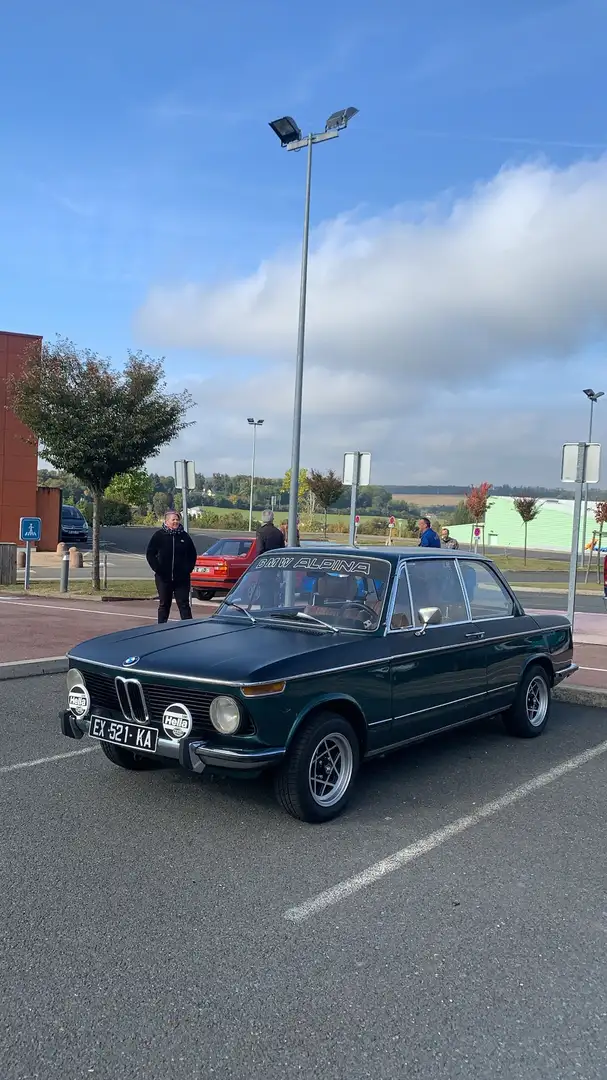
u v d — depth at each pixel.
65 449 16.70
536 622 7.09
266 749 4.48
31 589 18.02
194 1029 2.86
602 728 7.44
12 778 5.59
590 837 4.76
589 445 10.98
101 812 4.98
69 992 3.07
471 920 3.72
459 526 77.19
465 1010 3.01
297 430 13.73
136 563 28.94
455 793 5.50
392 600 5.54
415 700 5.52
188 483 14.95
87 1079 2.61
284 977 3.21
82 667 5.12
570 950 3.47
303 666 4.70
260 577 6.14
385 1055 2.75
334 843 4.58
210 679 4.50
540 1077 2.66
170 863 4.27
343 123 12.98
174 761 4.84
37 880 4.04
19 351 29.73
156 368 17.23
